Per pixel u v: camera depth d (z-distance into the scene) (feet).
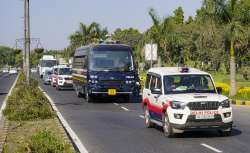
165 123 54.34
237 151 44.93
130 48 108.58
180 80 56.70
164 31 164.96
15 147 44.70
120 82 107.04
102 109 91.40
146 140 52.44
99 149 46.93
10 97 82.43
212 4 109.40
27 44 98.27
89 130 61.21
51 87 178.81
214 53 177.68
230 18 109.70
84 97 122.21
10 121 66.44
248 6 108.17
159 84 57.67
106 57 107.14
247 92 110.11
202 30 134.21
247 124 66.28
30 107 69.72
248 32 107.96
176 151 45.21
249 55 124.88
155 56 132.57
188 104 51.52
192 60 245.65
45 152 37.29
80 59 120.78
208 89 56.18
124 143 50.55
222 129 52.34
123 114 81.82
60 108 93.45
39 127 59.93
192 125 51.34
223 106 52.06
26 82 97.71
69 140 49.44
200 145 48.55
